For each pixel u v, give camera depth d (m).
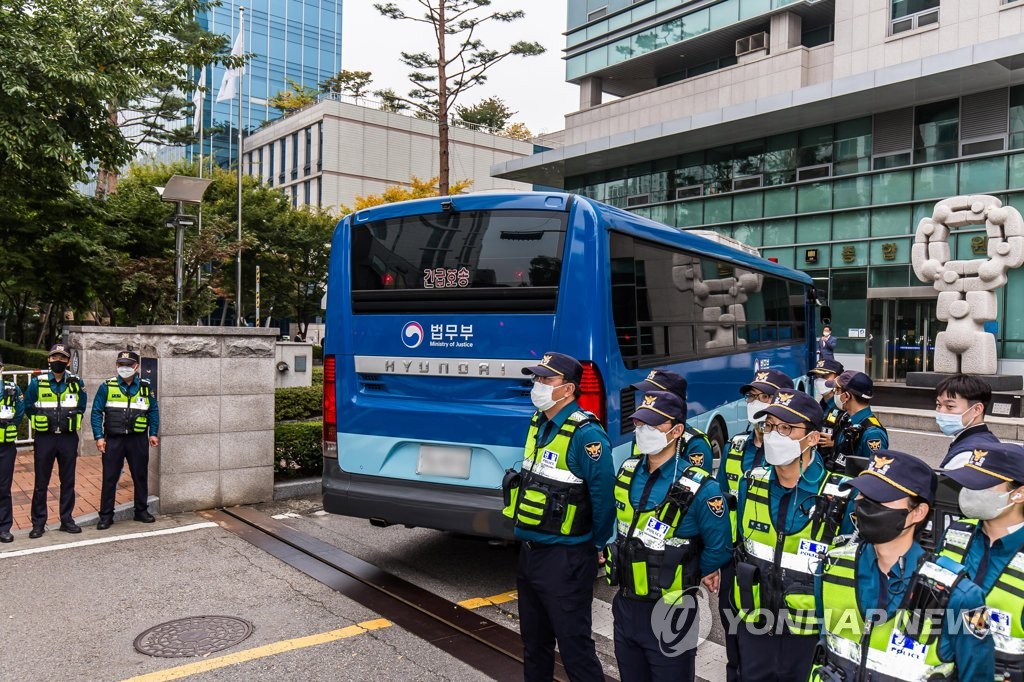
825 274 23.27
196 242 16.83
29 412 6.99
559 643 3.80
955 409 4.09
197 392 7.99
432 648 4.71
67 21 14.65
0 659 4.48
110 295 18.45
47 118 13.63
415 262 6.01
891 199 21.77
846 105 21.31
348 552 6.64
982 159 20.05
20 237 16.53
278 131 54.03
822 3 24.94
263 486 8.42
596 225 5.52
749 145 25.20
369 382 6.19
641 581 3.36
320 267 34.44
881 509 2.28
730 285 8.98
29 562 6.27
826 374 6.41
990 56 17.92
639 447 3.34
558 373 3.80
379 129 51.38
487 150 56.84
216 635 4.86
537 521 3.74
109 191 23.12
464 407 5.68
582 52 32.38
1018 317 19.67
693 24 28.14
